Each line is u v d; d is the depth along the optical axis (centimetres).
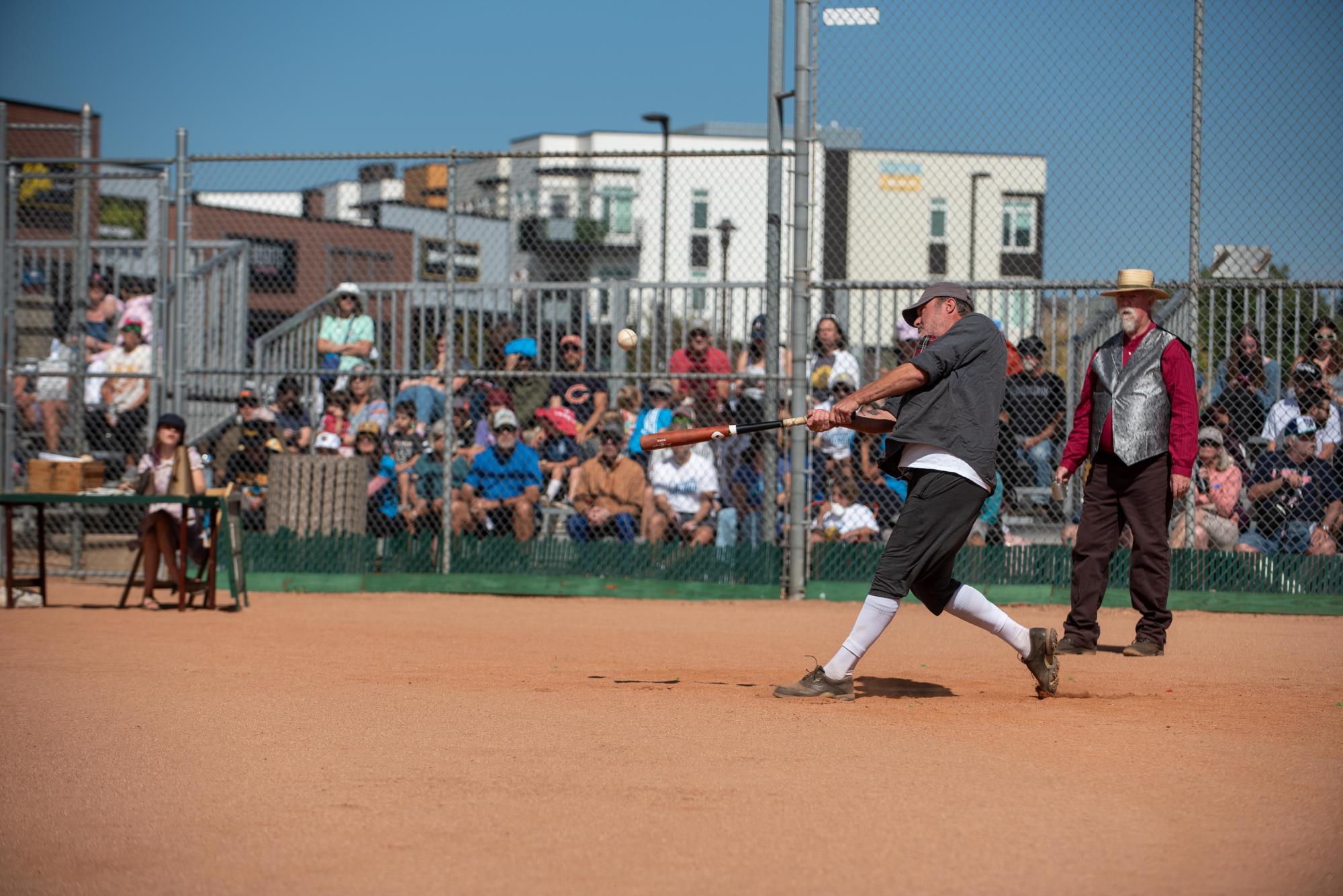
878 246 1745
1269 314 1520
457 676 1002
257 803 605
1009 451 1575
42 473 1569
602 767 671
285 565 1669
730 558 1591
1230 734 766
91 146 2152
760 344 1719
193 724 795
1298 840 545
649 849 530
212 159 1675
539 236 3747
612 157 1572
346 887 486
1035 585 1551
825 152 1630
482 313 1861
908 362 867
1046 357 1720
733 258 4206
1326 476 1507
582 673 1027
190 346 2002
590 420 1812
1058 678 959
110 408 1891
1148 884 488
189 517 1541
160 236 1728
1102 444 1181
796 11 1532
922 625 1377
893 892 479
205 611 1467
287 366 2033
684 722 794
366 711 836
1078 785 636
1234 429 1528
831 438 1638
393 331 1886
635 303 1973
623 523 1650
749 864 510
